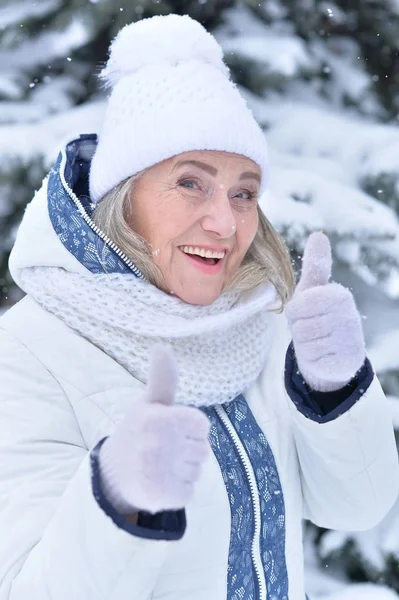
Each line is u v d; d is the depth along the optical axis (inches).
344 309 42.6
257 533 47.9
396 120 131.1
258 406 51.9
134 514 35.2
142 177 50.3
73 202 48.5
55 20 118.8
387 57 133.2
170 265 49.8
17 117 117.6
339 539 112.5
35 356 46.1
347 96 129.6
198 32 53.0
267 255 55.5
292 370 46.6
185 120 48.9
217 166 49.7
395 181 117.8
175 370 34.4
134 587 35.0
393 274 109.5
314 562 116.2
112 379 46.3
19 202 116.1
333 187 112.4
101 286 47.5
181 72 50.7
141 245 49.4
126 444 32.8
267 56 116.5
